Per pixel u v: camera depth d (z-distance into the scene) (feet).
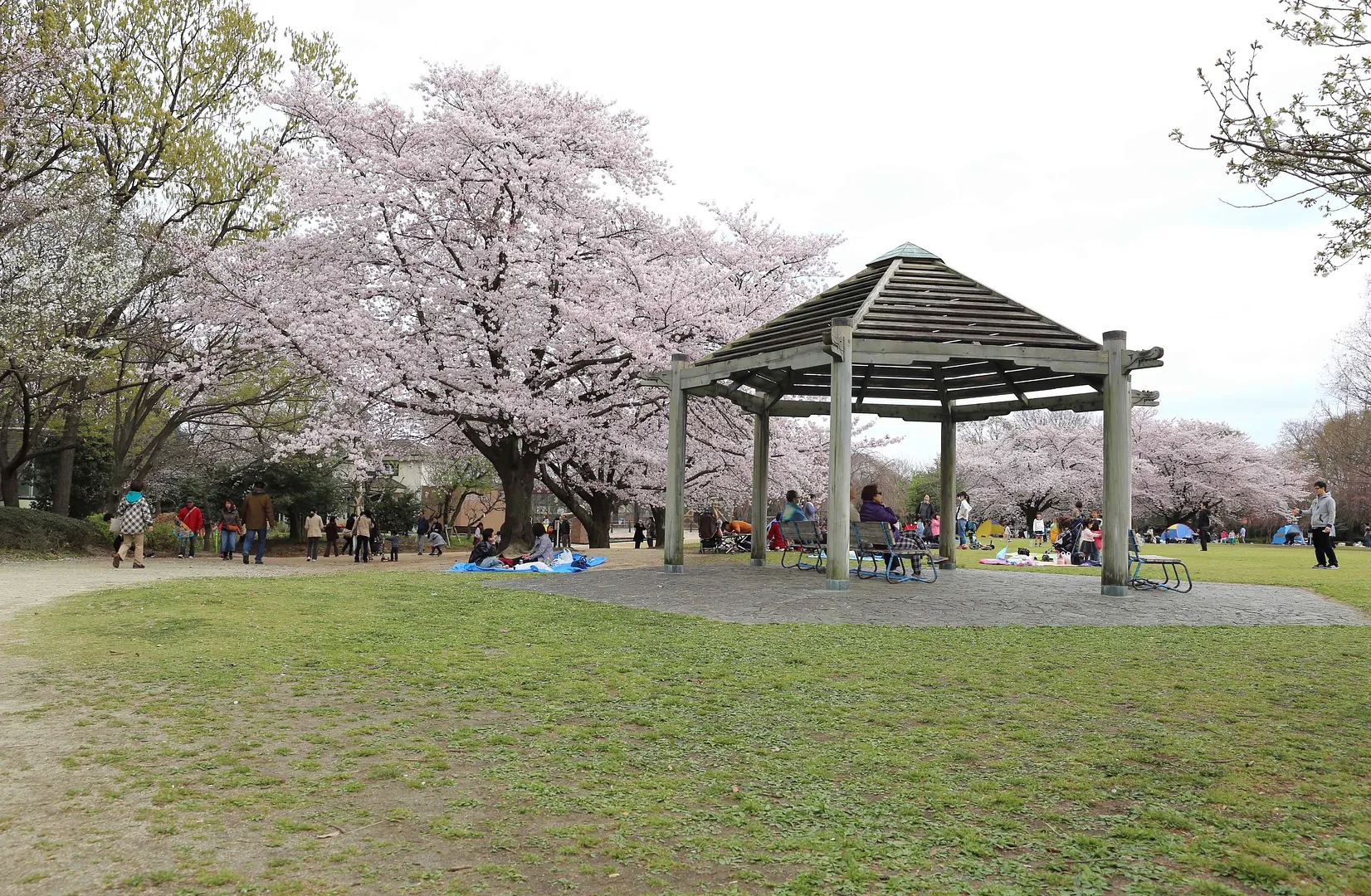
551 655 26.08
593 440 78.23
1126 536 43.16
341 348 66.49
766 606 37.32
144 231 81.25
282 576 53.11
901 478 281.13
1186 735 17.65
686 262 80.64
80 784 14.82
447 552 110.93
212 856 12.00
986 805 13.94
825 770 15.60
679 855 12.15
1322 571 63.57
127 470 95.40
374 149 67.21
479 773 15.52
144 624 31.22
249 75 93.86
